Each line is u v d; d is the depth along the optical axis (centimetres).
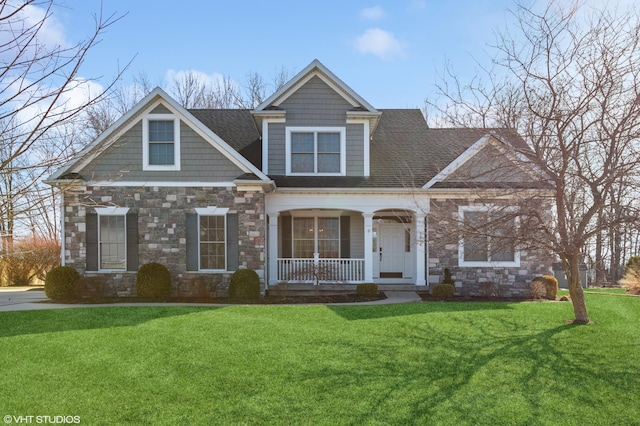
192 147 1383
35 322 958
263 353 738
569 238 933
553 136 865
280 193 1480
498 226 955
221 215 1386
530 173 939
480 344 796
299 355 729
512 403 551
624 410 536
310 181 1508
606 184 831
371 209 1492
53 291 1305
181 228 1377
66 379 622
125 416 511
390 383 610
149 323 948
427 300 1304
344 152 1539
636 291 1507
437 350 760
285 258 1580
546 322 962
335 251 1641
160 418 507
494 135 920
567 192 926
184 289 1372
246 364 684
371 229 1492
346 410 528
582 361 705
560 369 669
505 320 980
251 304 1229
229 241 1383
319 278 1416
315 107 1546
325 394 573
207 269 1384
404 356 726
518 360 708
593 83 821
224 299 1316
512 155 921
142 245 1371
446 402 552
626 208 831
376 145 1730
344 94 1545
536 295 1352
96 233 1363
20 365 678
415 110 1969
